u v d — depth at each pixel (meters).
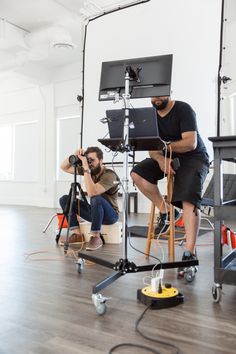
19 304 1.50
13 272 2.04
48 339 1.16
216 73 3.33
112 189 2.99
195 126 2.01
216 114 3.31
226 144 1.49
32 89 7.80
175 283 1.81
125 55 3.81
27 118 7.92
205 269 2.12
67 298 1.58
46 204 7.47
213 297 1.53
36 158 7.76
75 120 7.14
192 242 1.90
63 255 2.52
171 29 3.55
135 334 1.20
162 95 1.65
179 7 3.51
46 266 2.19
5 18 5.00
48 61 6.90
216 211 1.52
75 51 6.33
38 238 3.29
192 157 2.02
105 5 4.11
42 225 4.29
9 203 8.20
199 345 1.11
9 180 8.23
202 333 1.21
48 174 7.46
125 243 1.64
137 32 3.75
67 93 7.18
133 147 1.75
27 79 7.09
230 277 1.48
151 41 3.66
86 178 2.49
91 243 2.78
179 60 3.50
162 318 1.34
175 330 1.23
